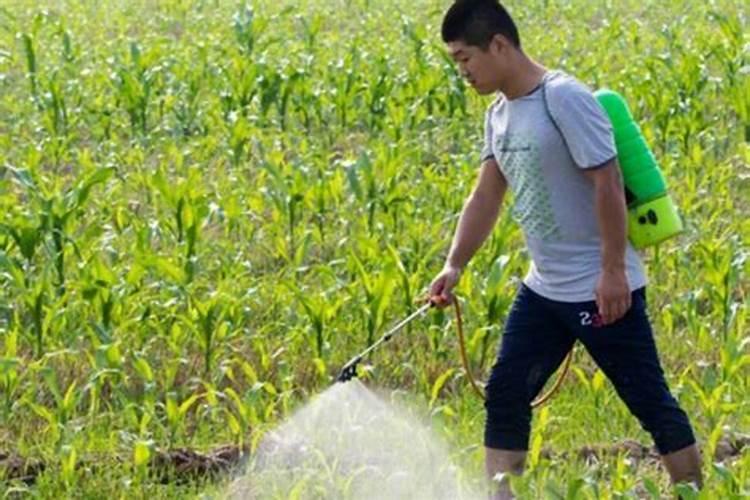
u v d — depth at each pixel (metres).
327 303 13.18
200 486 10.79
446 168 19.47
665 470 10.89
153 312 13.71
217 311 13.22
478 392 10.52
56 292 14.24
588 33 29.75
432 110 22.20
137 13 34.16
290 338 13.31
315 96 22.22
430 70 22.72
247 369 12.12
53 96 21.06
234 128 19.58
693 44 27.75
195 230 14.83
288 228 16.75
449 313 13.91
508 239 14.70
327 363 13.18
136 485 10.52
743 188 18.88
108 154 20.14
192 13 34.03
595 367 12.94
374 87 21.88
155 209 17.58
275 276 15.35
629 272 9.47
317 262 16.30
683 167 19.00
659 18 33.16
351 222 16.89
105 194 17.66
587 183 9.41
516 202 9.66
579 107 9.23
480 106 23.11
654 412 9.64
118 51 26.44
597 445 11.23
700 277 15.12
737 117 22.22
